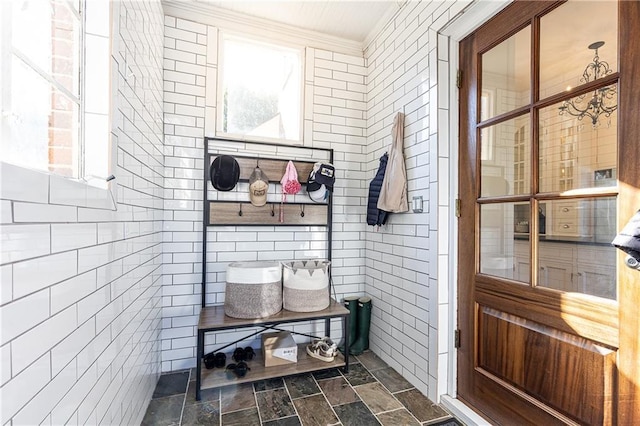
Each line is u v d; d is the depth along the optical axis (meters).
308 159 2.54
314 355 2.20
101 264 1.03
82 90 1.05
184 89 2.20
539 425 1.30
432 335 1.82
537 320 1.33
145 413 1.66
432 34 1.87
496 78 1.57
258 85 2.50
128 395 1.35
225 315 1.99
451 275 1.80
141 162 1.53
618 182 1.06
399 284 2.18
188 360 2.19
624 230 0.94
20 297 0.62
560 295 1.24
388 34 2.37
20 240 0.62
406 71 2.15
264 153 2.41
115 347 1.17
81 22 1.05
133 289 1.41
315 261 2.38
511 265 1.49
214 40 2.28
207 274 2.26
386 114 2.41
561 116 1.26
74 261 0.84
